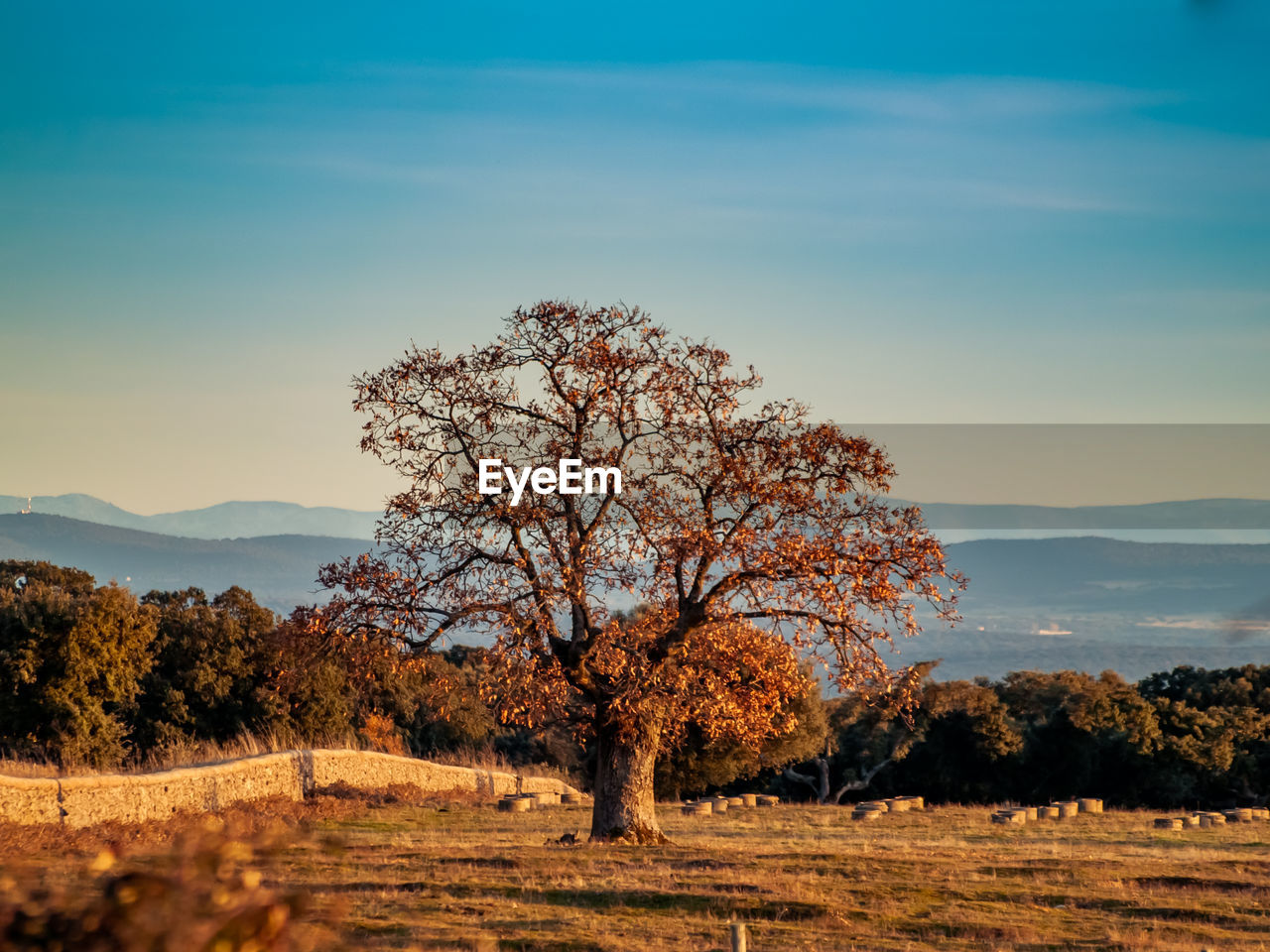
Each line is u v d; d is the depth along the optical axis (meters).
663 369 23.09
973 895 16.53
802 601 22.22
